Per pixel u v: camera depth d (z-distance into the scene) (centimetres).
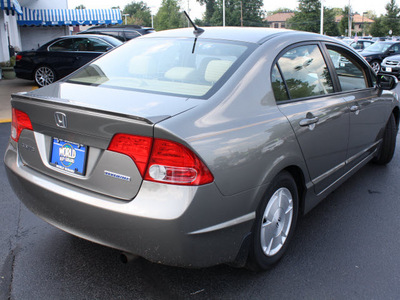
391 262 294
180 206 202
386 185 448
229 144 222
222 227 221
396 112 494
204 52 286
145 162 206
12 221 343
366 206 391
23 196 263
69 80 298
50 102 231
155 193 205
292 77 292
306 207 310
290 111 274
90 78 293
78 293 251
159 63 291
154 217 203
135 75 284
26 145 263
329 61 344
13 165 269
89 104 220
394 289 263
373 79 426
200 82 254
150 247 212
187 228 205
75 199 225
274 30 320
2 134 641
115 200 215
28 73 1198
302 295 254
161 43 319
